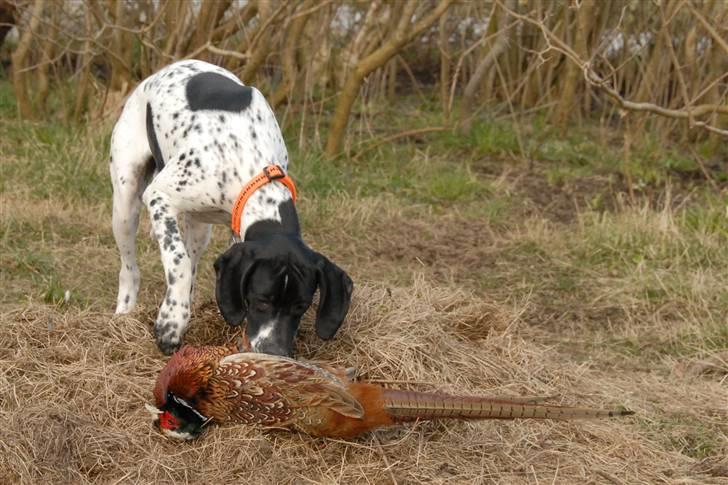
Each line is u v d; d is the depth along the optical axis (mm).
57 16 9930
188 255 5051
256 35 8562
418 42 12242
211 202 5012
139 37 8633
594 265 7293
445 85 10578
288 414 4039
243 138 5004
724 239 7555
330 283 4461
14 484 3928
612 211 8508
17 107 9945
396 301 5242
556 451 4379
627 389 5262
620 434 4625
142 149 5488
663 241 7387
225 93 5160
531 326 6273
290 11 9055
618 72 10477
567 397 4938
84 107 10109
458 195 8633
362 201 8125
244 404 4055
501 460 4289
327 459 4133
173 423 4125
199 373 4078
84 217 7387
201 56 9219
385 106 11078
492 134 9945
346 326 4918
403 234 7719
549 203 8680
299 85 9992
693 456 4637
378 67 8875
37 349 4746
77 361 4695
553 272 7141
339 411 4004
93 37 9383
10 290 6125
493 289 6832
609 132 10750
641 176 9281
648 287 6758
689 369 5598
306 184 8320
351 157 9336
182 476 4016
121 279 5688
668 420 4926
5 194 7621
